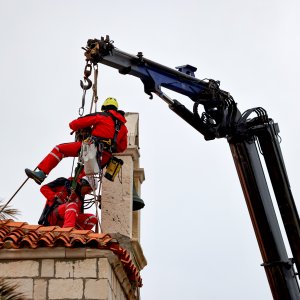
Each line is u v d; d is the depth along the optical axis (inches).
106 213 710.5
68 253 558.6
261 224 657.6
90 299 551.5
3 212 645.3
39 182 665.0
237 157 673.6
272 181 673.0
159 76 669.9
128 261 595.5
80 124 674.8
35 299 551.8
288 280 647.8
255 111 677.3
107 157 681.0
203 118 679.7
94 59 634.8
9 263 558.9
